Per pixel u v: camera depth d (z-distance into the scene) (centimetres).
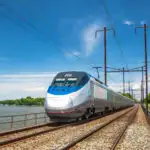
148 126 1875
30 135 1220
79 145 1029
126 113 3931
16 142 1062
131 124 2003
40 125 1658
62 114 1770
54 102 1808
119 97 4641
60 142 1093
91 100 2206
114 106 3997
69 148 958
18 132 1372
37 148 958
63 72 2125
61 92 1883
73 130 1514
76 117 1895
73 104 1828
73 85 1952
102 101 2764
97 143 1091
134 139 1242
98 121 2175
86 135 1235
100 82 2852
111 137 1277
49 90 1941
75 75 2053
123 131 1477
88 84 2112
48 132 1400
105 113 3322
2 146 969
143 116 3172
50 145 1021
